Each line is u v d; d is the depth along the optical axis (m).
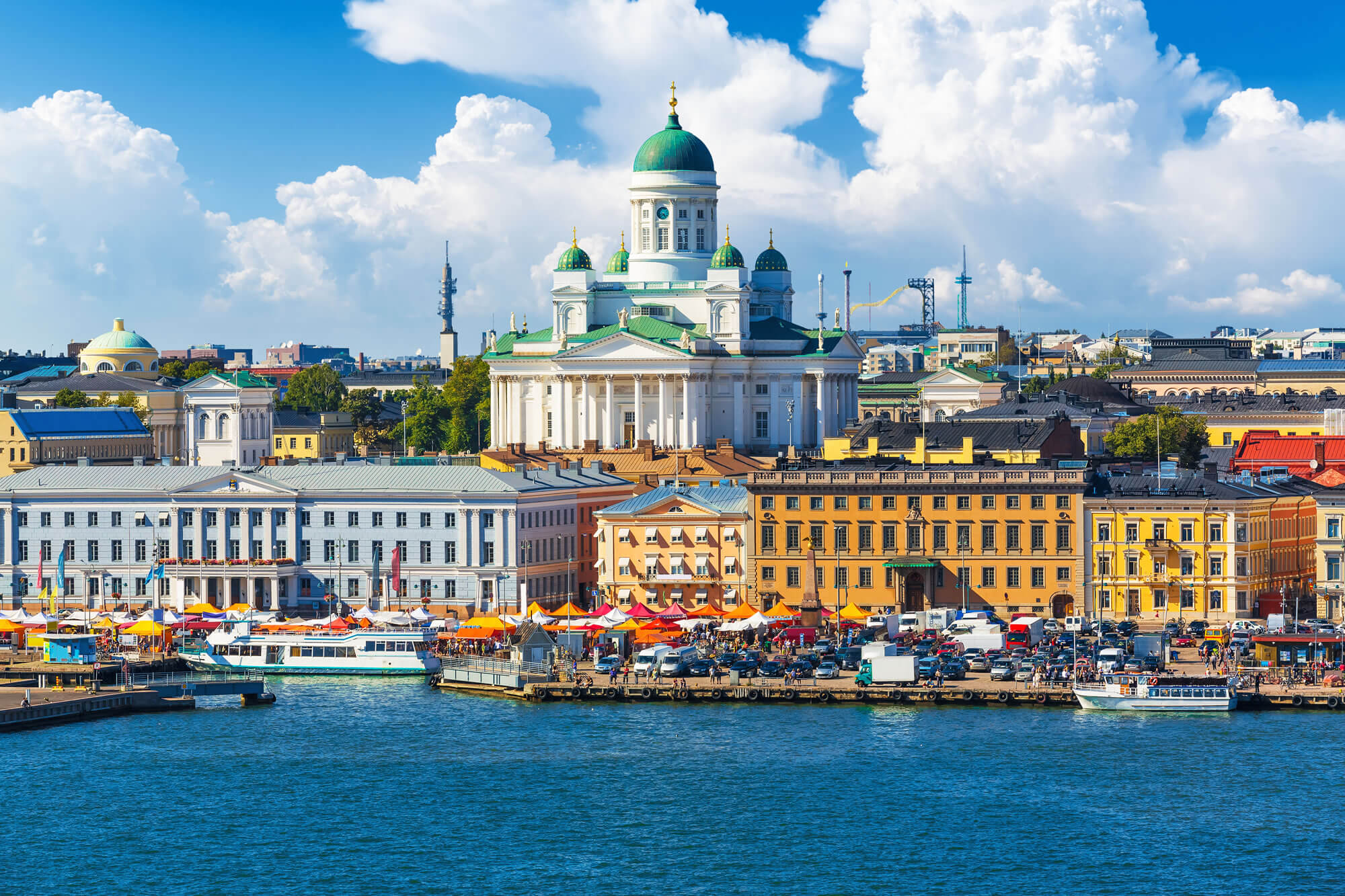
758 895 193.88
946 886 196.00
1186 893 193.25
